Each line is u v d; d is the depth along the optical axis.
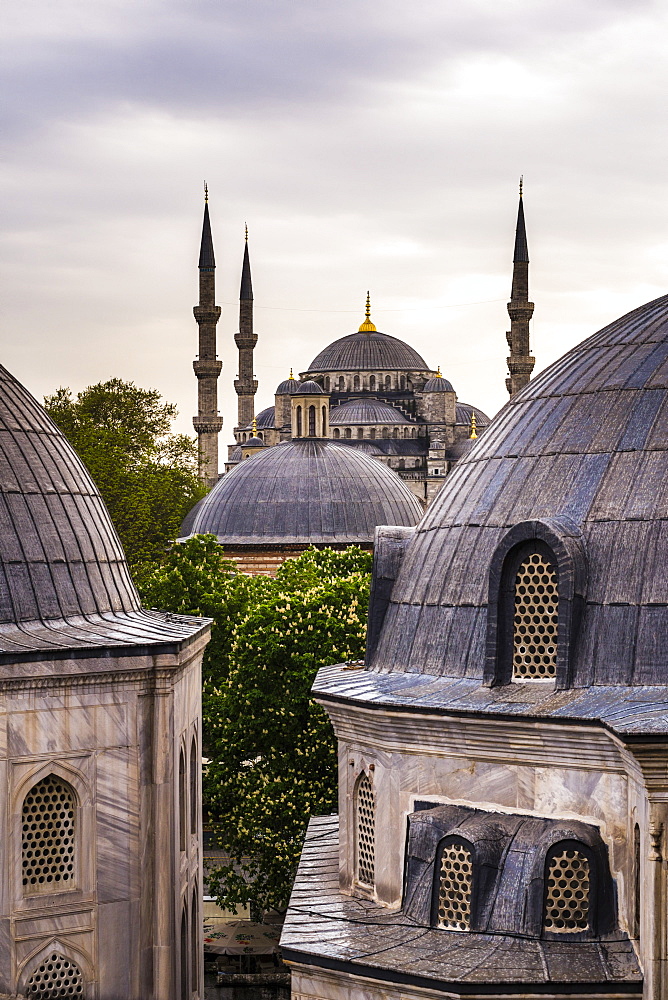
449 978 17.69
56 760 22.44
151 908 23.42
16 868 22.09
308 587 49.69
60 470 25.33
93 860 22.81
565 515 20.58
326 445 71.19
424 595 22.17
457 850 19.64
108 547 25.89
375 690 21.47
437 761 20.47
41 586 23.59
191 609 49.78
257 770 37.81
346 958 18.70
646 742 16.84
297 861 35.91
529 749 19.33
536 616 20.44
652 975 17.03
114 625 24.33
